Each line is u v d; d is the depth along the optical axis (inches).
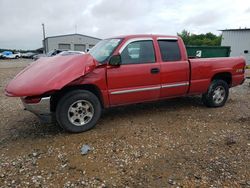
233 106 242.2
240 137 162.9
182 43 207.3
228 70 231.0
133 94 184.2
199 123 189.5
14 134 169.9
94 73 166.9
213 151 142.3
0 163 130.3
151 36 193.6
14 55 2171.5
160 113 214.1
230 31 1109.7
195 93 219.1
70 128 164.2
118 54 174.1
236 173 119.4
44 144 152.3
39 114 159.3
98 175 119.0
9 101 271.6
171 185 110.7
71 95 160.7
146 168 124.6
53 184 112.2
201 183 111.8
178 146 148.9
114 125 183.5
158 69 190.9
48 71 155.3
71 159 133.6
